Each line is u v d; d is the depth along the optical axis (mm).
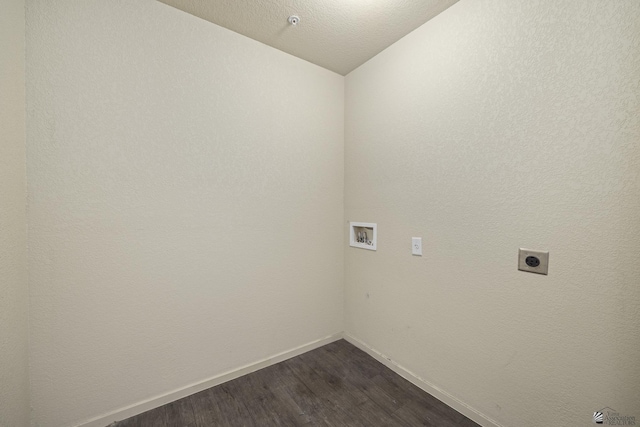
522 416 1212
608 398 984
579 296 1045
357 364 1899
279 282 1927
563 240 1080
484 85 1312
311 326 2102
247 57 1750
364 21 1589
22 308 1113
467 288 1410
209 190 1627
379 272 1937
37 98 1172
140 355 1433
